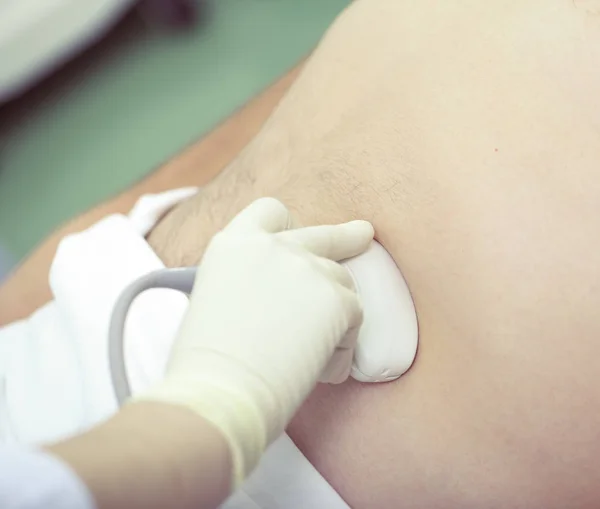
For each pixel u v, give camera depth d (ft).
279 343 1.21
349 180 1.74
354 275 1.57
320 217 1.81
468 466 1.58
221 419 1.03
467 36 1.59
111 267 1.98
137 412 0.98
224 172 2.24
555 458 1.50
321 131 1.85
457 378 1.56
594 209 1.40
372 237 1.62
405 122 1.65
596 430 1.45
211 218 2.05
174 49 5.83
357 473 1.71
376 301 1.55
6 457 0.77
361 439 1.69
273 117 2.12
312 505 1.74
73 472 0.77
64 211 5.29
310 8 5.69
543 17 1.49
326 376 1.53
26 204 5.41
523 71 1.50
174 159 3.24
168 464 0.90
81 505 0.76
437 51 1.63
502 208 1.49
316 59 1.96
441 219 1.57
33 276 2.87
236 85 5.52
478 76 1.55
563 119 1.43
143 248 2.00
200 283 1.29
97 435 0.88
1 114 5.80
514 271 1.48
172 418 0.98
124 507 0.81
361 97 1.77
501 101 1.51
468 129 1.55
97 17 5.28
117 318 1.44
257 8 5.80
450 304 1.56
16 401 2.10
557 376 1.46
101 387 1.80
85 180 5.41
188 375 1.12
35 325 2.23
